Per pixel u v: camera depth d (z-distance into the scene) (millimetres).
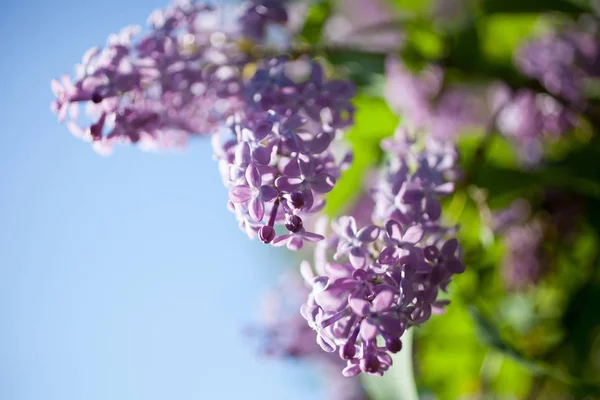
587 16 597
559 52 589
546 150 606
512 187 539
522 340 595
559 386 595
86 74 453
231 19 522
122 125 458
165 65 470
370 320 377
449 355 590
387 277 389
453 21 622
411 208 416
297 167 392
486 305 580
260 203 387
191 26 502
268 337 702
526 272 586
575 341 580
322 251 414
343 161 418
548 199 581
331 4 570
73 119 458
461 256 410
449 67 583
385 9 665
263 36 528
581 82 587
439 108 597
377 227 396
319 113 437
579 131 595
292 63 547
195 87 481
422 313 392
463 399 601
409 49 580
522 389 600
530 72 594
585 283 581
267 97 435
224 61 505
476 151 546
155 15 495
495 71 583
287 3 547
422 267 393
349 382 744
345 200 597
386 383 450
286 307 716
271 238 389
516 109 599
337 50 558
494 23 638
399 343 375
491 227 558
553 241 585
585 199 577
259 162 392
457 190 536
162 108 478
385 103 584
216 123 491
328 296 384
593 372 591
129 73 458
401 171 434
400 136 453
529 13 587
